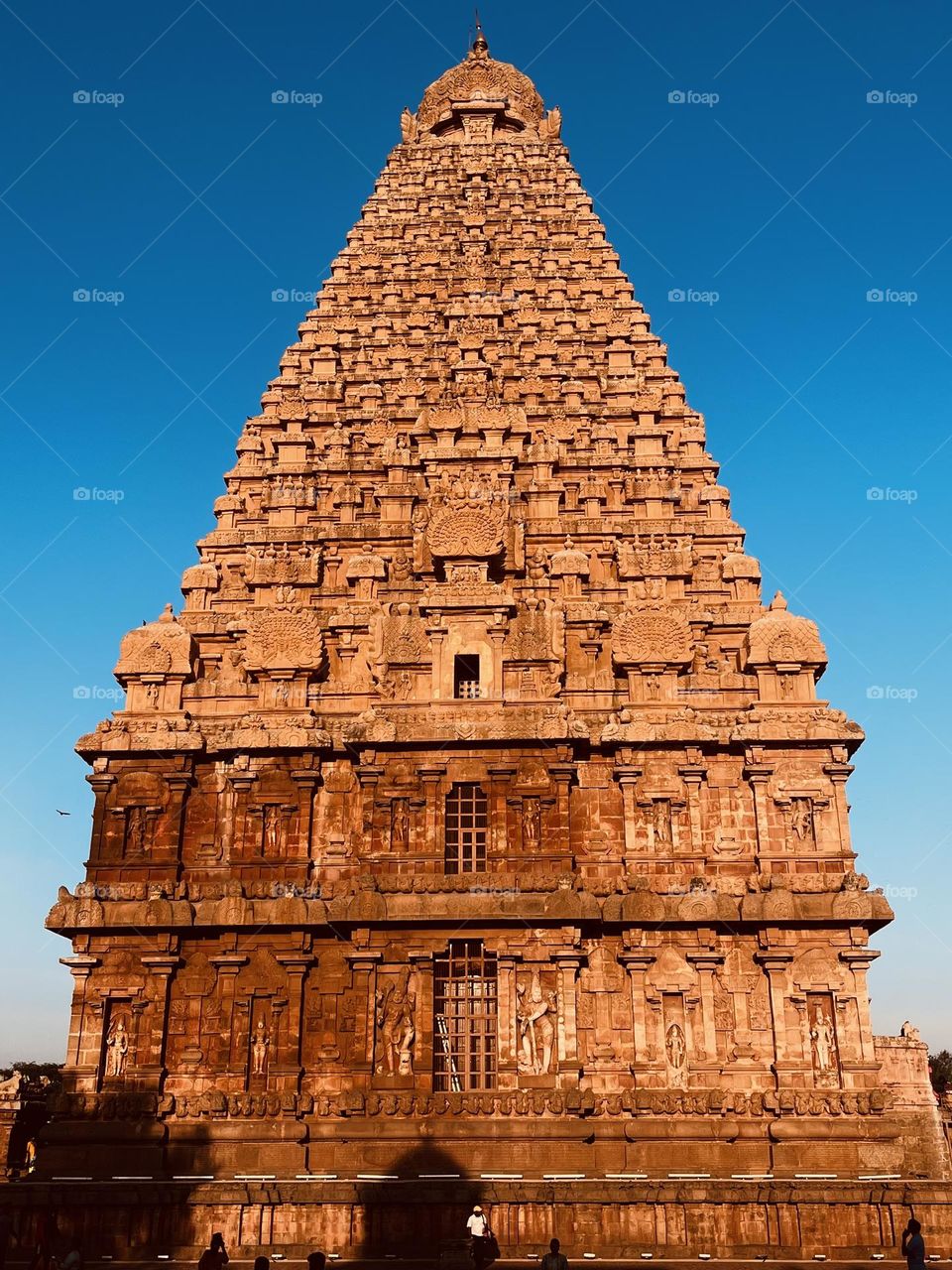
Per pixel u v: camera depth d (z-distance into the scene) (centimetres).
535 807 4100
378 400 5784
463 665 4503
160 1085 3822
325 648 4591
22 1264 3366
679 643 4441
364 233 6800
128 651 4491
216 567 5188
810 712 4266
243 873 4128
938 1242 3366
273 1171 3644
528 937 3894
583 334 6053
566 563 4788
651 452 5481
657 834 4116
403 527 5094
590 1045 3841
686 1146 3644
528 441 5481
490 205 6881
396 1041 3803
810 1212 3409
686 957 3909
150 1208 3469
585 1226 3416
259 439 5691
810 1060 3759
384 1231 3428
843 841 4050
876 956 3831
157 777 4247
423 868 4031
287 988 3922
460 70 7850
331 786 4259
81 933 3988
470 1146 3641
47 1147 3709
